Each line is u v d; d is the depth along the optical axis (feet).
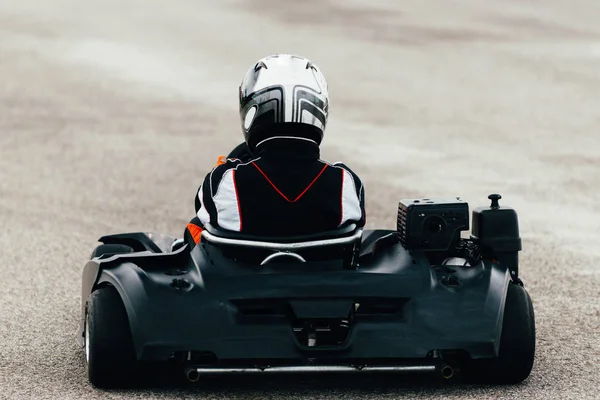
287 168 41.37
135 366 40.19
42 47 226.38
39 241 76.02
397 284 40.04
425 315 39.34
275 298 39.24
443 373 38.88
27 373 44.39
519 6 293.84
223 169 41.96
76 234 78.48
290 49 227.20
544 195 94.27
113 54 218.18
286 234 40.96
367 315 39.40
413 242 42.37
